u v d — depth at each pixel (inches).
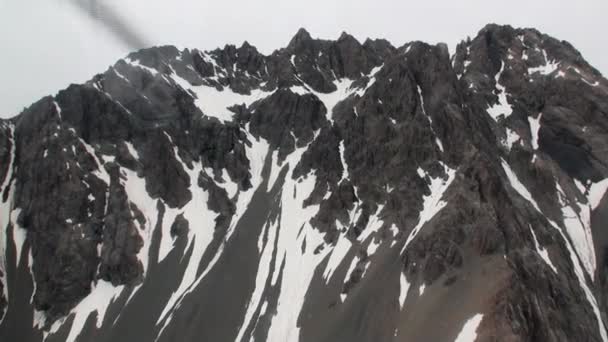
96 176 5812.0
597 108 5797.2
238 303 4562.0
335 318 4055.1
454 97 5659.5
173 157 6067.9
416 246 4097.0
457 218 4124.0
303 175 5733.3
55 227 5511.8
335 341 3878.0
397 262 4195.4
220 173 6053.2
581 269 4495.6
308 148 5890.8
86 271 5241.1
